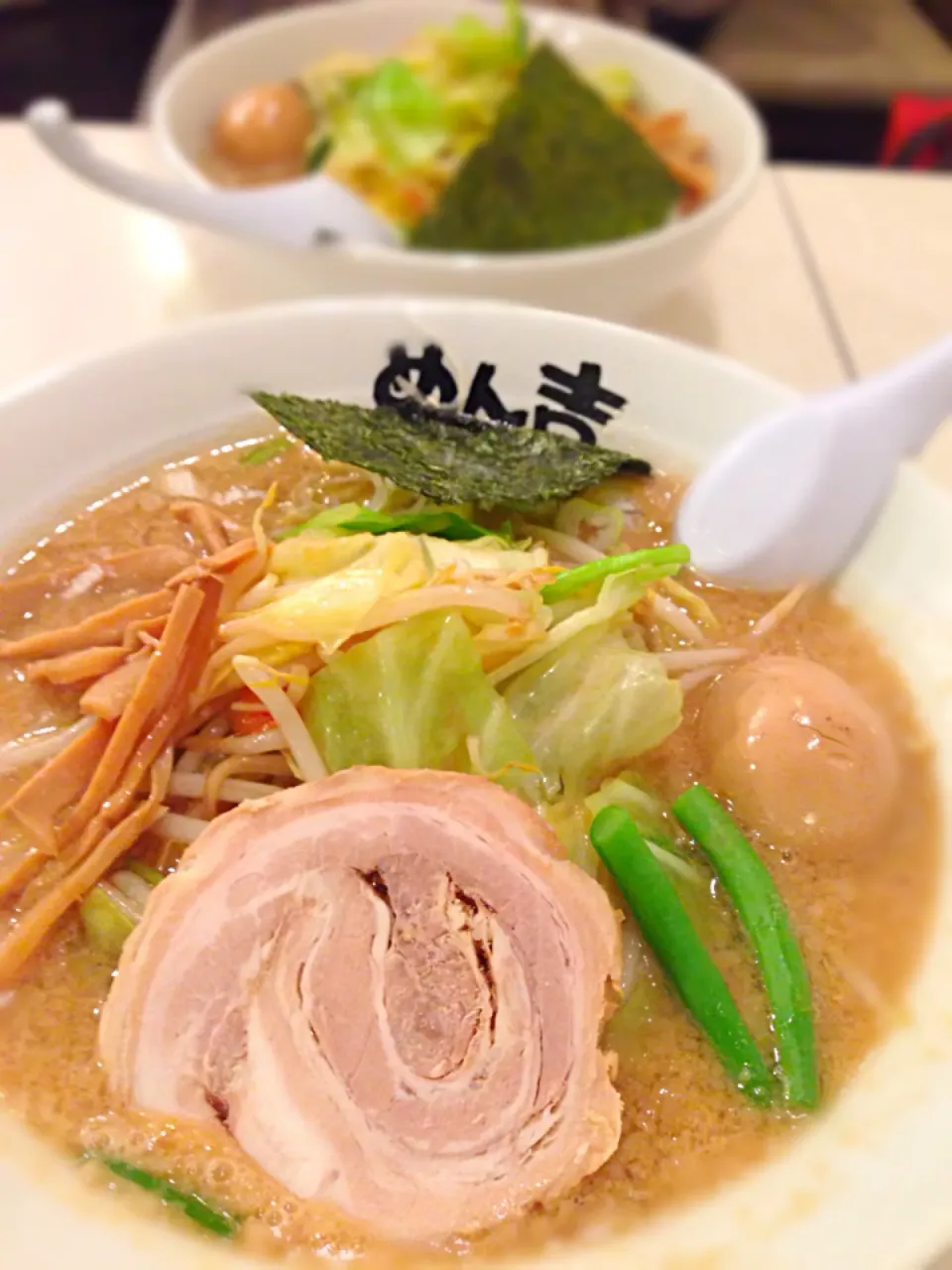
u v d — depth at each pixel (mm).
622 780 253
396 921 229
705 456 325
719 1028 219
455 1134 215
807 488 299
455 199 411
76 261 448
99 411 308
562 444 318
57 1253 185
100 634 257
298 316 329
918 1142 198
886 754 254
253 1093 215
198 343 321
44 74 680
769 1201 197
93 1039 215
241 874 224
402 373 331
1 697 256
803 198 503
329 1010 224
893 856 248
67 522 299
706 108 491
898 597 288
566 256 370
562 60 449
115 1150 204
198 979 220
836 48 718
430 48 496
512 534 301
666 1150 208
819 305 445
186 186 420
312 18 518
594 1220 200
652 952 234
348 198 428
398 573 255
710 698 272
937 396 306
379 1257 195
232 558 258
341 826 229
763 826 249
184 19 641
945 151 605
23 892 227
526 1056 219
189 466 316
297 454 321
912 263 470
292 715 242
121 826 228
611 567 271
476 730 246
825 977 229
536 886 226
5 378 394
